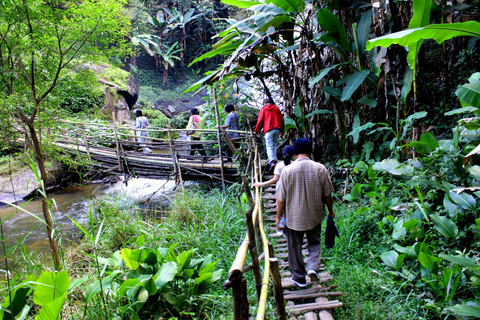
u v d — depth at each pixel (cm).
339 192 575
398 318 266
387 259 323
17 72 341
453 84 530
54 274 255
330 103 593
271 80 852
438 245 332
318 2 581
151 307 289
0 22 332
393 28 498
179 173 723
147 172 782
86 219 655
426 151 392
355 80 503
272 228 461
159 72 2331
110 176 997
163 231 458
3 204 796
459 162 347
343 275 329
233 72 689
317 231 304
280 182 299
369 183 454
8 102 321
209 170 725
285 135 733
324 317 264
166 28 2041
